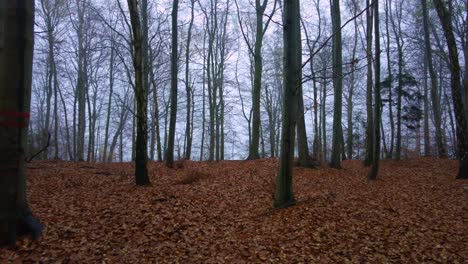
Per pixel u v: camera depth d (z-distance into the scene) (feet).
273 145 105.40
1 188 14.79
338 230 21.40
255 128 59.57
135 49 30.40
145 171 32.42
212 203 27.53
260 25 58.65
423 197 30.14
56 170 40.63
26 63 14.34
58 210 22.85
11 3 13.93
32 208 23.00
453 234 20.49
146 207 24.31
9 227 15.11
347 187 35.06
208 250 18.02
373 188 34.65
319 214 24.47
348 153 89.10
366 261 17.08
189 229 20.93
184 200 27.40
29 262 14.65
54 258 15.37
